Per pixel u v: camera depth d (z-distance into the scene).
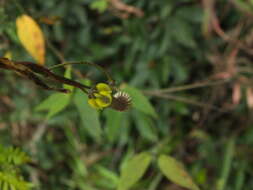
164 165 0.63
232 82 0.94
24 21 0.63
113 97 0.48
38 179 0.92
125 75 0.96
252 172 0.93
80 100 0.59
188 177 0.62
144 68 0.93
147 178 0.94
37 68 0.46
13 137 0.95
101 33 0.96
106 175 0.93
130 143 0.96
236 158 0.94
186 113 0.92
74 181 0.96
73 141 0.96
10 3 0.66
